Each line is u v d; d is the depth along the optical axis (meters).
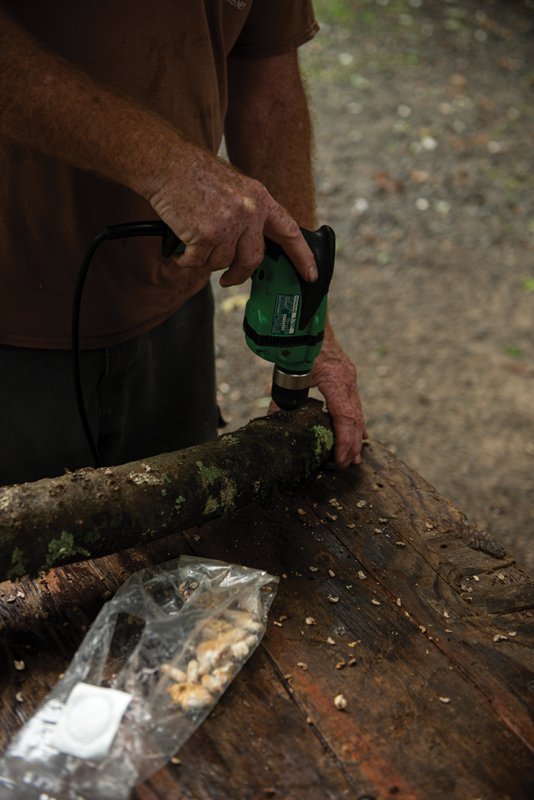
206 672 1.09
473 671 1.14
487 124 5.30
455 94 5.56
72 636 1.16
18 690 1.08
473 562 1.34
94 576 1.26
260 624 1.18
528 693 1.12
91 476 1.25
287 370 1.45
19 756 0.98
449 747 1.04
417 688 1.11
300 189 1.72
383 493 1.49
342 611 1.23
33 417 1.58
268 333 1.36
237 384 3.53
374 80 5.62
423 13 6.44
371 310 3.92
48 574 1.25
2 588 1.23
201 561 1.28
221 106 1.54
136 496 1.25
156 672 1.09
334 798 0.97
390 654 1.16
